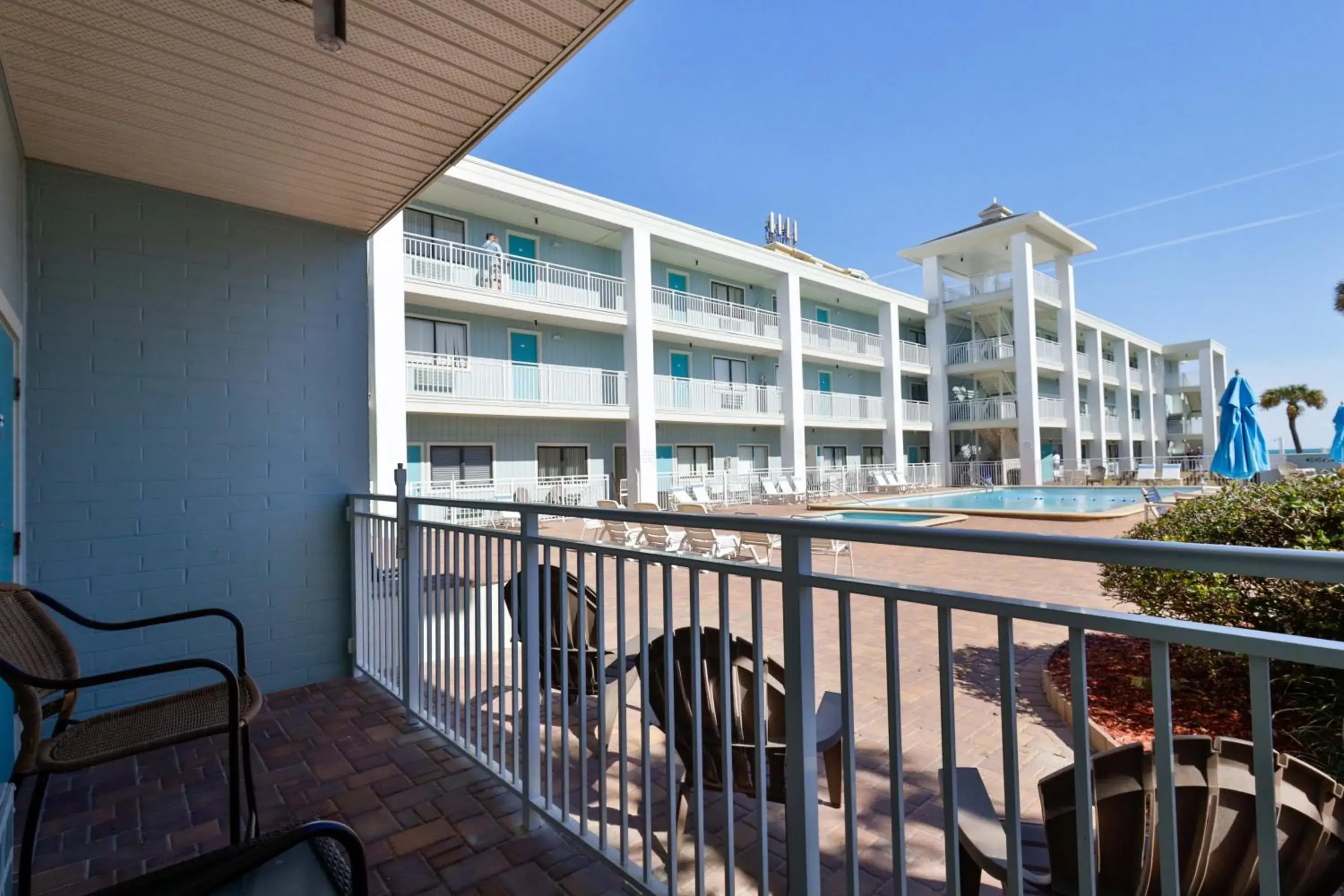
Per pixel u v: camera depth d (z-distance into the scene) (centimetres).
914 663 418
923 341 2781
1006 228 2331
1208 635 78
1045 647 445
